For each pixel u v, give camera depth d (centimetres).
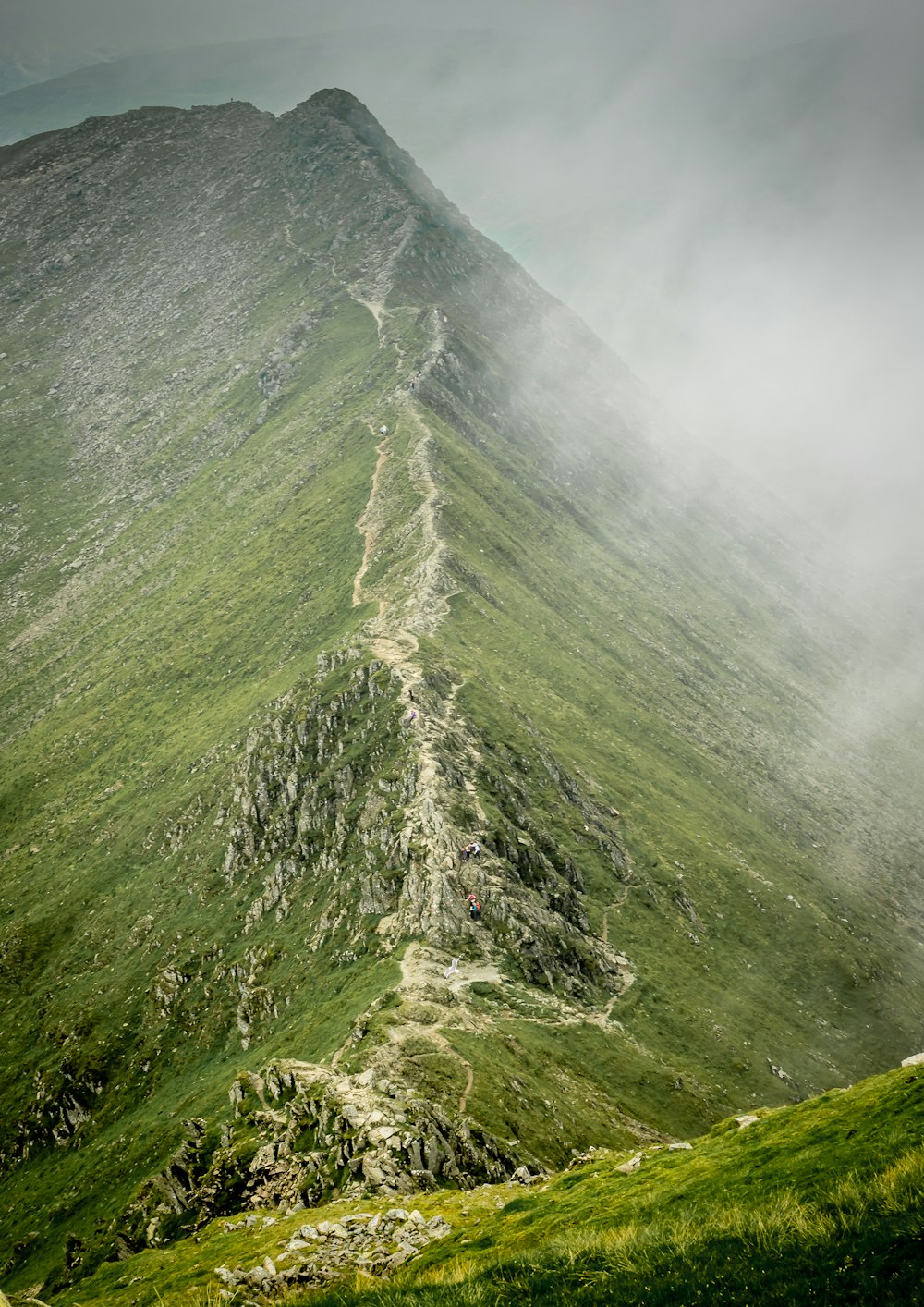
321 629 19875
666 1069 9744
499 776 13425
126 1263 5462
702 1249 2458
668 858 15100
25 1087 11944
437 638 17100
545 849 12794
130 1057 11706
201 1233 5553
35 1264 8944
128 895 14925
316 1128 6325
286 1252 4212
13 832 19100
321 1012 9538
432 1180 5528
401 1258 3803
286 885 12750
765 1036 11838
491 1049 8069
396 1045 7519
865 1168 2655
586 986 10694
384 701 14525
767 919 14912
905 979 15712
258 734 15738
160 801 16925
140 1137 9962
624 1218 3177
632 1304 2359
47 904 15725
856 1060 12550
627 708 19988
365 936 10606
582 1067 8944
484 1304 2566
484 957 10188
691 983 12175
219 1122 7225
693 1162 3606
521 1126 6875
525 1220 3725
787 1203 2523
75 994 13238
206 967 12350
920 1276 2058
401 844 11431
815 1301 2130
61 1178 10231
